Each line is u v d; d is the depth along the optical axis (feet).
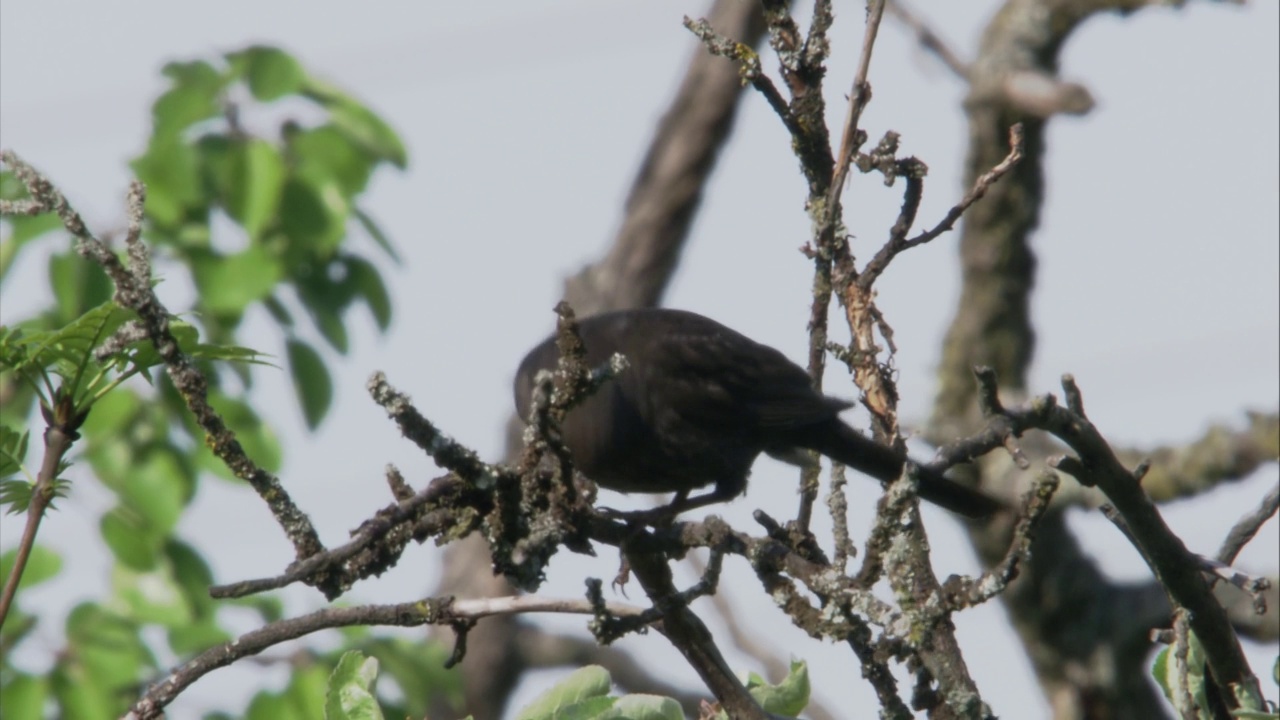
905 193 24.82
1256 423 45.80
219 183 41.27
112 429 40.32
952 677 22.30
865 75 25.12
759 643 49.65
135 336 21.40
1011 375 50.57
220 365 41.39
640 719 24.26
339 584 21.84
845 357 25.12
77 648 38.17
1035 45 48.91
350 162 42.32
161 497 39.86
